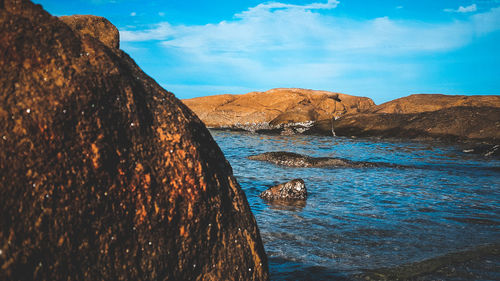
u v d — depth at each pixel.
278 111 35.28
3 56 1.82
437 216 5.94
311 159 12.04
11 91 1.80
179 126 2.39
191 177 2.31
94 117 2.01
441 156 14.09
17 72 1.83
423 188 8.27
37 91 1.86
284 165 11.85
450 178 9.57
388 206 6.61
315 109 33.97
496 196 7.45
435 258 4.10
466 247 4.48
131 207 2.08
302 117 31.84
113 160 2.05
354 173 10.34
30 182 1.75
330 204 6.80
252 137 24.05
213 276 2.37
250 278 2.53
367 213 6.13
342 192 7.84
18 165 1.73
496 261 4.02
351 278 3.60
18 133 1.76
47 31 1.97
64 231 1.82
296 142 20.39
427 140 20.22
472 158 13.52
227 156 14.03
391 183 8.85
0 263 1.59
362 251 4.35
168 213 2.20
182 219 2.25
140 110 2.24
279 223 5.52
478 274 3.68
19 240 1.67
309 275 3.67
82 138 1.95
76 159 1.92
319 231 5.13
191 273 2.29
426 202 6.92
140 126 2.21
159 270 2.13
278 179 9.41
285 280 3.55
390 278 3.60
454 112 21.02
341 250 4.38
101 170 1.99
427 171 10.73
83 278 1.85
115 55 2.40
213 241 2.40
